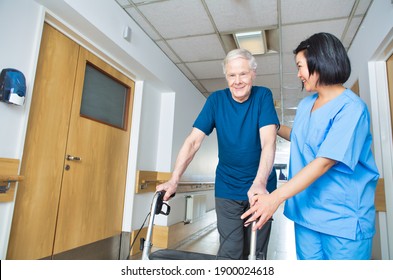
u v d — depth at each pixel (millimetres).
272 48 3277
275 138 1279
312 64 987
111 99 2803
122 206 2941
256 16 2609
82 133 2344
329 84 1002
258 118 1343
